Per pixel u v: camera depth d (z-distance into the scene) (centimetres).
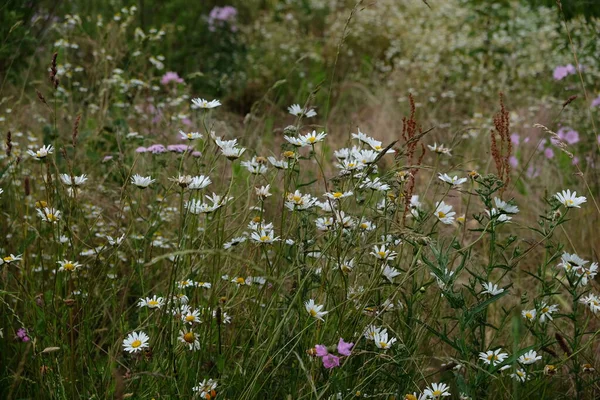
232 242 227
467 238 377
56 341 220
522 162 468
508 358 206
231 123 554
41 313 226
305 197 228
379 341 209
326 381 204
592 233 373
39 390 223
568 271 234
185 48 659
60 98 459
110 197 362
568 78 585
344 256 212
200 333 219
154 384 207
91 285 235
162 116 440
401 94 638
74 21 513
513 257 235
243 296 237
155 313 237
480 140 511
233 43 734
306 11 932
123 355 242
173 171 361
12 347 255
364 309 217
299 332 202
